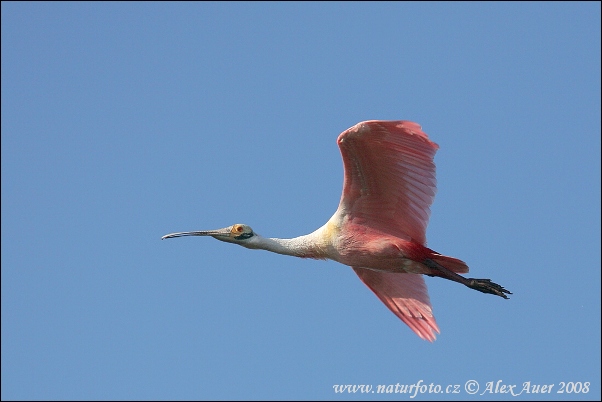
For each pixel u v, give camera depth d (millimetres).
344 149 17344
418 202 17766
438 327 19375
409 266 18359
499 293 18016
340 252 18672
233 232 19797
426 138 16359
